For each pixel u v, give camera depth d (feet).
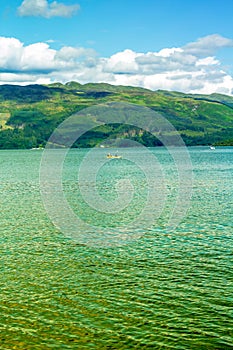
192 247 134.82
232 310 88.48
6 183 321.11
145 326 82.33
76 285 102.99
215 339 77.77
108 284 103.45
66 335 79.46
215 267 115.14
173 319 84.89
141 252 130.41
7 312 88.53
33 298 95.35
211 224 166.20
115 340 77.61
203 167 453.17
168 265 117.39
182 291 98.53
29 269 115.03
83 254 128.98
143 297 95.40
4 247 136.87
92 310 89.10
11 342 77.15
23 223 172.76
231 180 316.60
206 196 235.40
